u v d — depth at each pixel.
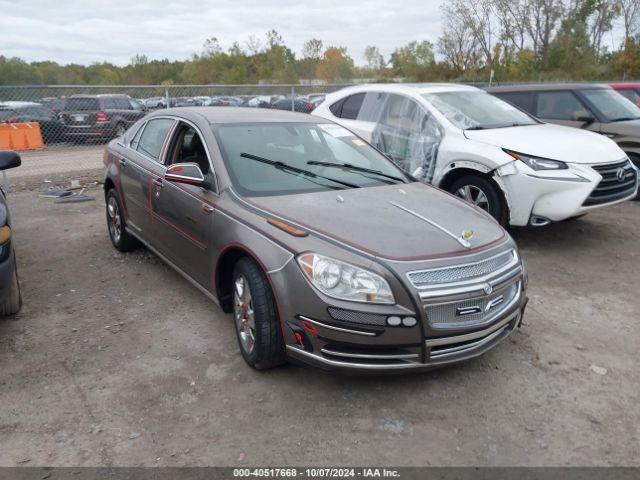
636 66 35.53
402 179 4.59
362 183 4.31
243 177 4.05
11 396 3.41
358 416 3.19
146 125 5.61
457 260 3.21
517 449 2.92
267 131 4.64
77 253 6.26
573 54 41.09
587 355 3.88
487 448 2.93
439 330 3.11
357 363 3.11
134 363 3.80
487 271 3.31
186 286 5.21
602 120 8.48
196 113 4.84
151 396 3.40
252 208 3.70
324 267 3.10
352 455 2.87
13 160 4.92
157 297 4.95
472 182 6.32
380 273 3.05
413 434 3.03
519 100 9.34
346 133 5.11
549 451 2.90
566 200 5.77
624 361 3.80
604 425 3.11
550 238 6.74
